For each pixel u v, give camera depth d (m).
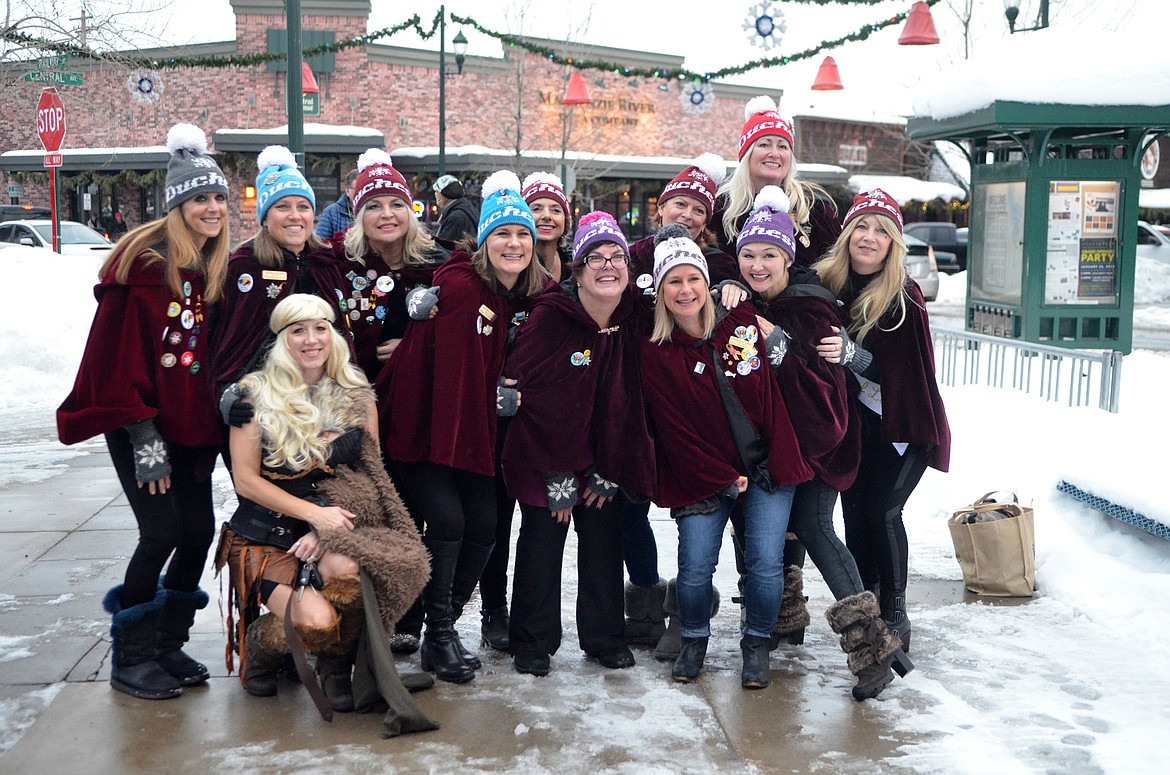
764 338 4.18
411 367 4.16
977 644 4.58
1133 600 4.86
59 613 4.86
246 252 4.23
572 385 4.21
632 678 4.30
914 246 23.41
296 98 9.22
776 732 3.76
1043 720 3.81
